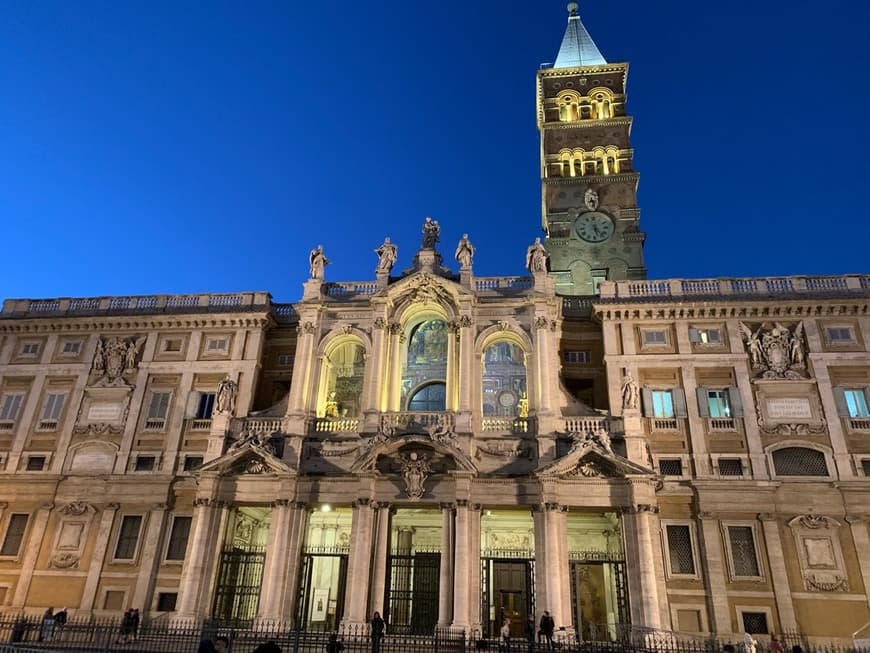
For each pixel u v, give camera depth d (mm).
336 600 42719
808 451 41062
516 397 44750
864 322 43469
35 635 36281
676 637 36000
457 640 33906
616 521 42125
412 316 47281
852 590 37406
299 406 43781
